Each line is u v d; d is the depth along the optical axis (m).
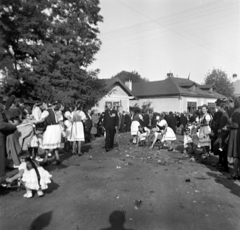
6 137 5.34
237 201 4.71
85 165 7.47
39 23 18.64
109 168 7.11
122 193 5.01
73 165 7.44
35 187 4.67
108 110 10.48
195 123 9.51
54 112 7.26
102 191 5.12
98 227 3.63
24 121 6.80
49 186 5.45
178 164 7.82
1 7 16.36
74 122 9.06
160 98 34.62
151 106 35.09
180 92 32.72
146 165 7.60
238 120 5.92
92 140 14.44
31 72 18.27
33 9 18.05
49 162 7.81
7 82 16.42
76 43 20.62
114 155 9.28
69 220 3.83
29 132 6.61
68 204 4.44
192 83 34.41
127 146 11.82
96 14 22.17
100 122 16.45
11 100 6.16
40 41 19.97
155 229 3.59
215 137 7.64
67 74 20.09
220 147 6.96
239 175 6.25
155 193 5.05
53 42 20.25
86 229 3.57
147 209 4.26
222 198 4.85
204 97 36.25
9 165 5.62
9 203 4.49
